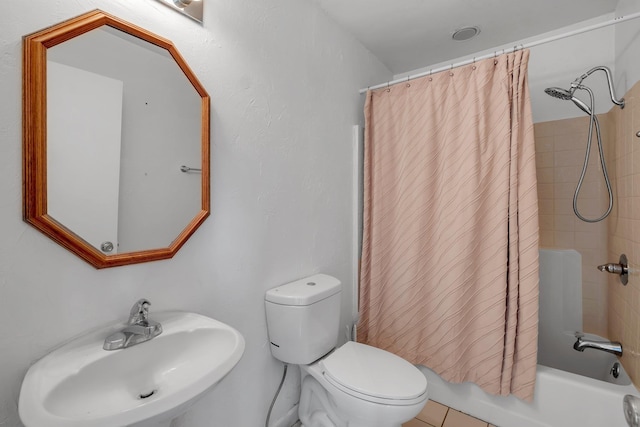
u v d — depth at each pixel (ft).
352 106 6.28
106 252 2.69
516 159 4.62
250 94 4.08
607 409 4.10
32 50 2.26
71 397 2.20
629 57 4.67
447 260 5.13
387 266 5.96
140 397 2.58
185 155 3.30
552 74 6.21
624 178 4.67
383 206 5.98
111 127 2.73
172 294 3.24
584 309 5.88
